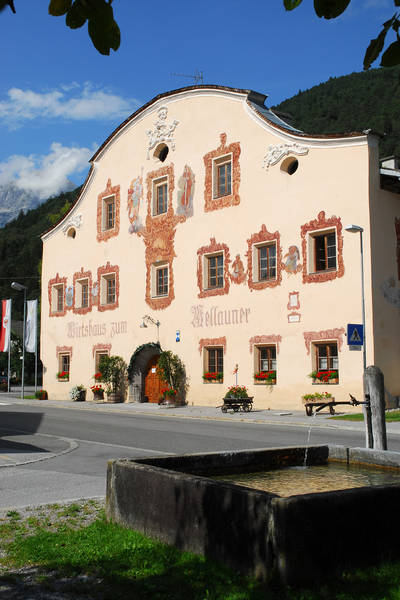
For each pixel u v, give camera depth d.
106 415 26.92
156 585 4.89
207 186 30.89
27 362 76.25
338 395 24.20
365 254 23.83
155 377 34.03
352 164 24.58
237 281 28.84
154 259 33.69
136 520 6.30
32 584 5.14
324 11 2.79
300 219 26.27
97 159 38.56
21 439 16.97
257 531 4.83
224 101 30.39
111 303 36.56
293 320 26.17
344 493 4.95
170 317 32.31
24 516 7.67
